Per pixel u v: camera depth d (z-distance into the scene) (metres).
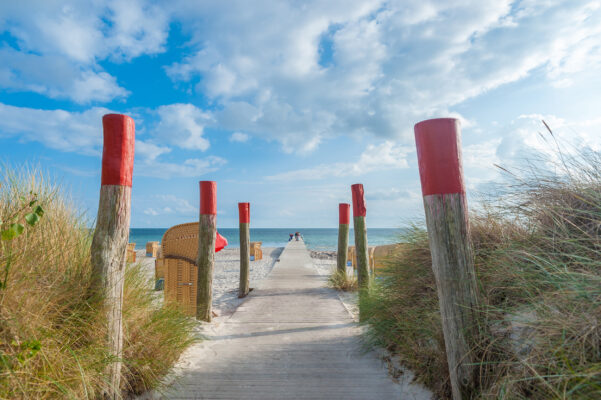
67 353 2.08
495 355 2.03
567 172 2.64
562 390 1.55
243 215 7.59
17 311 1.94
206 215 5.18
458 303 2.06
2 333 1.83
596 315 1.64
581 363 1.56
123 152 2.49
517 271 2.25
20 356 1.76
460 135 2.21
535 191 2.79
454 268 2.07
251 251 19.52
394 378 2.97
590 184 2.47
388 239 3.97
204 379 3.03
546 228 2.46
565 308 1.80
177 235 5.38
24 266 2.17
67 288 2.28
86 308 2.28
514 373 1.86
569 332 1.68
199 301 5.03
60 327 2.17
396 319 3.34
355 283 7.59
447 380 2.44
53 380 1.88
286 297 6.94
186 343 3.43
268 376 3.10
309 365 3.35
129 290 3.01
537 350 1.76
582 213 2.40
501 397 1.75
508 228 2.88
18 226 2.01
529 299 2.07
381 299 3.68
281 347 3.89
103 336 2.30
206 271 5.09
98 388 2.20
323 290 7.68
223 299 7.16
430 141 2.17
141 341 2.84
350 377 3.06
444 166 2.13
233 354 3.68
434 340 2.69
